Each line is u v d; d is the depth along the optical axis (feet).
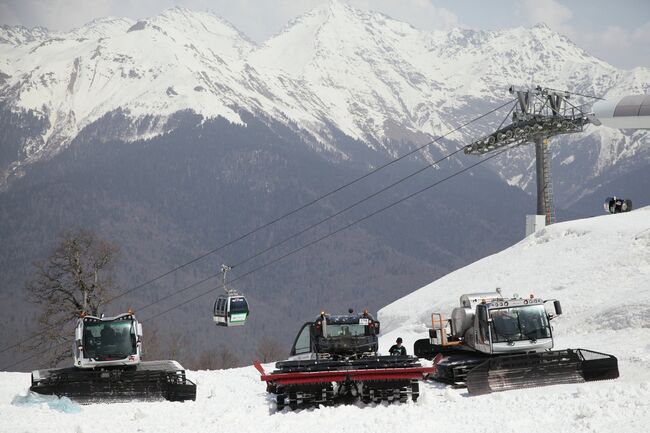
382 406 257.96
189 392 316.19
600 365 282.36
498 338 306.14
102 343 332.80
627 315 413.18
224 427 236.22
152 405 303.27
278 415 253.24
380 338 590.96
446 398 267.18
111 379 315.78
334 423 231.09
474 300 329.52
